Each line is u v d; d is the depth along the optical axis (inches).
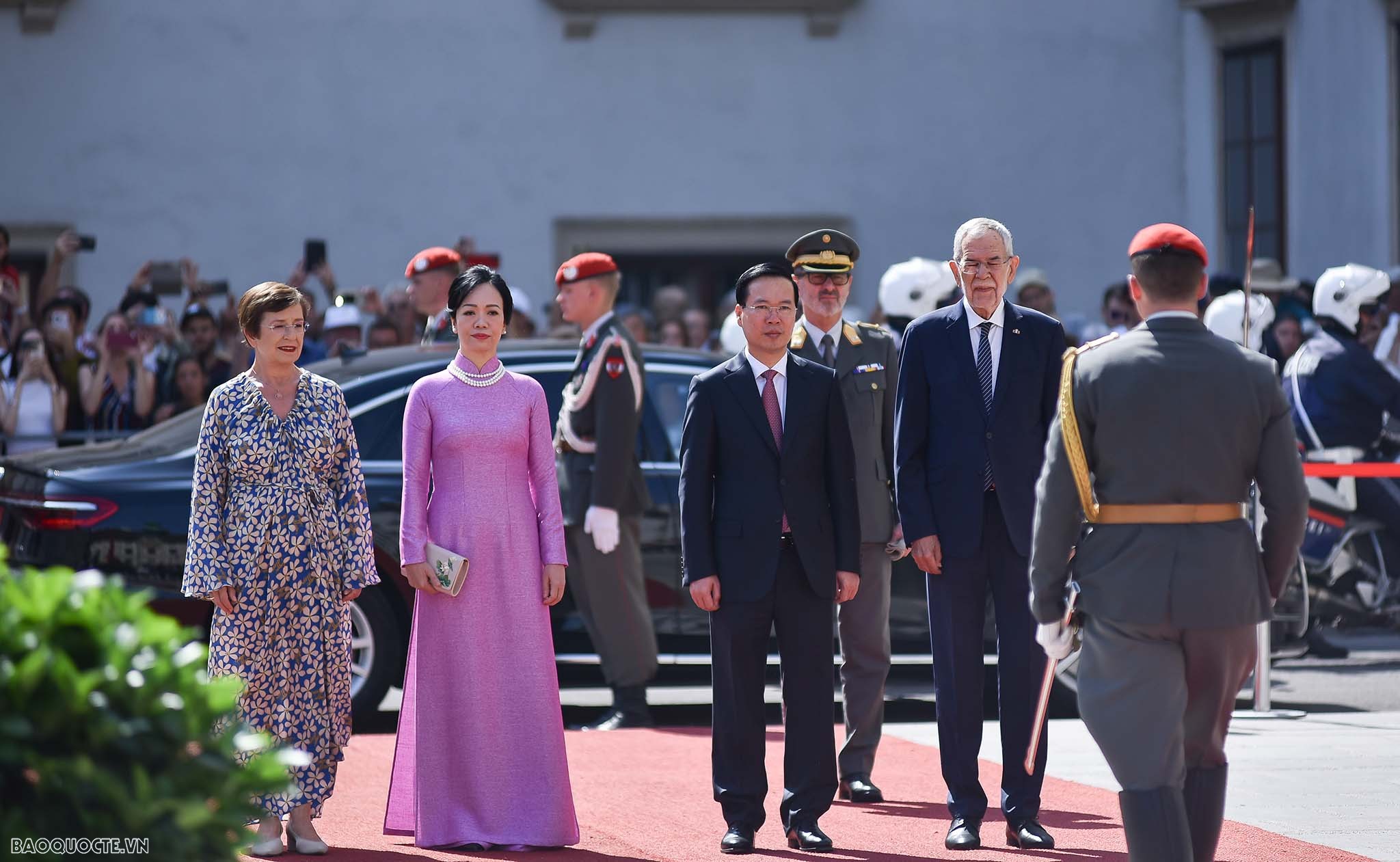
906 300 967.0
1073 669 1010.7
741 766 693.9
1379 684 1160.8
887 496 797.9
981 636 701.9
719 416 699.4
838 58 2012.8
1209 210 2054.6
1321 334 1253.7
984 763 870.4
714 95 2000.5
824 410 699.4
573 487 1007.6
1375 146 1931.6
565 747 715.4
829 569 693.3
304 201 1940.2
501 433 718.5
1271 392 537.0
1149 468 534.3
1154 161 2059.5
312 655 692.7
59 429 1343.5
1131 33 2052.2
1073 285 2048.5
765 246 2016.5
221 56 1924.2
